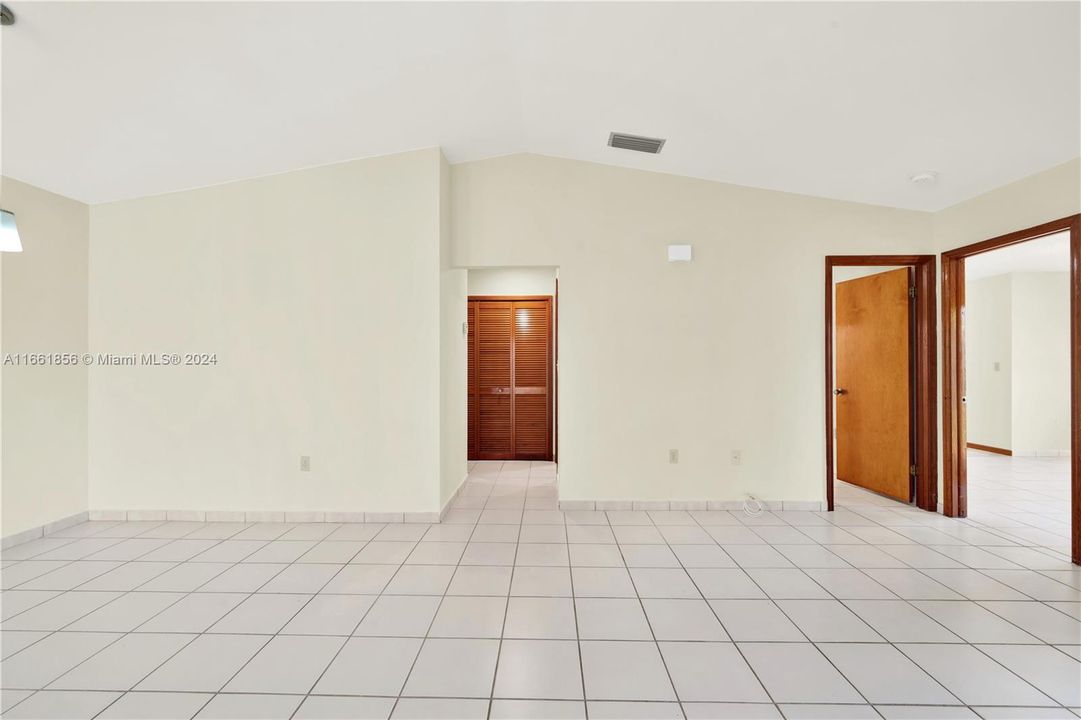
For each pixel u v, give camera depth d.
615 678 1.93
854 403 4.92
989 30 2.16
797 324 4.13
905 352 4.30
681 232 4.18
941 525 3.74
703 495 4.16
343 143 3.59
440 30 2.52
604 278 4.18
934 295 4.05
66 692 1.85
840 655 2.08
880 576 2.84
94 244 3.88
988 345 6.99
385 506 3.85
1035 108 2.60
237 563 3.04
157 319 3.88
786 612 2.43
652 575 2.86
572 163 4.18
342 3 2.26
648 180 4.18
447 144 3.84
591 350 4.18
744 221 4.15
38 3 2.04
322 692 1.85
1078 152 2.94
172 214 3.88
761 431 4.15
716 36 2.47
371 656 2.08
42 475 3.53
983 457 6.59
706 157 3.79
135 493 3.90
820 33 2.34
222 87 2.75
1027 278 6.62
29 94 2.57
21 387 3.40
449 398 4.20
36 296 3.50
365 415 3.85
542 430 6.21
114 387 3.88
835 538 3.46
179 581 2.79
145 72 2.54
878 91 2.69
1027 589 2.67
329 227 3.87
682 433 4.16
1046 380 6.62
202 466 3.88
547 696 1.83
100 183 3.58
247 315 3.87
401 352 3.85
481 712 1.75
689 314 4.16
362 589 2.68
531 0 2.31
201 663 2.03
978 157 3.14
